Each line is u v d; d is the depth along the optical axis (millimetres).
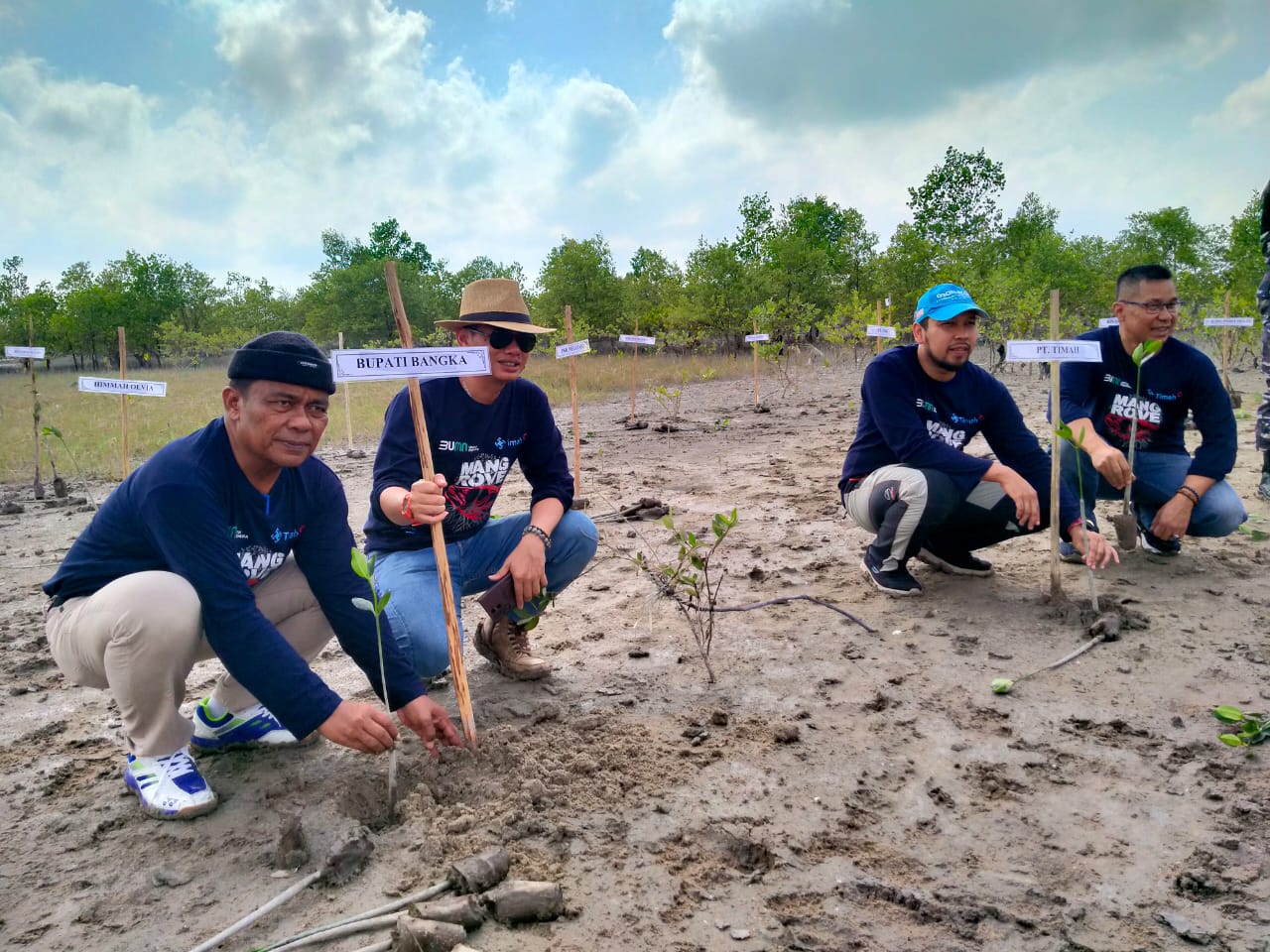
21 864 2396
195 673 3896
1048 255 28047
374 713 2465
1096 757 2783
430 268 77438
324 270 58281
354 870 2268
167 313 60094
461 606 4613
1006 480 3938
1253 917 2027
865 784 2668
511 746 2871
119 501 2582
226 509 2539
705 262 33219
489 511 3619
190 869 2342
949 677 3406
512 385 3477
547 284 41531
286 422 2385
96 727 3352
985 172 36094
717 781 2701
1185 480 4543
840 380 19281
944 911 2078
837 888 2186
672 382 20531
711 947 1979
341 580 2766
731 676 3516
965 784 2660
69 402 20016
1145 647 3584
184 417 15367
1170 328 4445
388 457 3322
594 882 2227
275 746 3043
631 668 3639
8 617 4773
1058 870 2238
